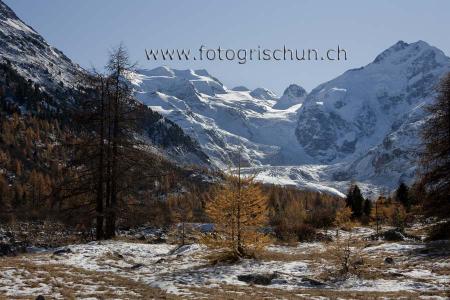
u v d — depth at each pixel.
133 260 24.05
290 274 20.75
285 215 51.59
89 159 29.86
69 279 17.03
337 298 16.05
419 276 20.55
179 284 17.80
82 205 30.22
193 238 38.16
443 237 31.75
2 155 118.69
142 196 31.70
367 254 26.52
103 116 30.11
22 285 15.31
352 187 91.00
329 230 50.34
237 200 23.80
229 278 19.52
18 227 53.31
